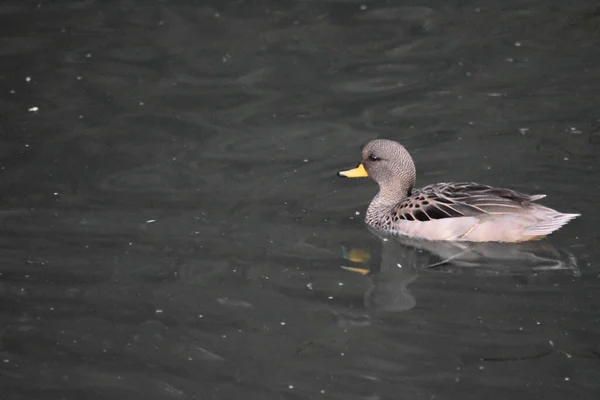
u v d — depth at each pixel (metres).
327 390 10.69
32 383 10.86
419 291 12.49
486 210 13.59
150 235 13.62
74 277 12.69
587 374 10.73
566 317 11.69
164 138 16.28
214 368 11.08
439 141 15.90
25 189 14.77
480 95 17.17
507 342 11.30
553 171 14.82
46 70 18.33
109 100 17.42
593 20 19.53
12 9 20.44
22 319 11.88
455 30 19.45
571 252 13.09
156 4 20.66
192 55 18.89
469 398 10.48
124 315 11.97
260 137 16.30
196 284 12.56
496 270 12.95
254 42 19.30
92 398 10.64
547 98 16.92
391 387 10.70
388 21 19.91
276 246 13.44
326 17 20.11
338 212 14.41
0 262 12.96
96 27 19.84
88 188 14.83
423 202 14.05
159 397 10.66
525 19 19.72
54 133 16.34
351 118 16.78
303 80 18.05
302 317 11.93
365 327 11.71
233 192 14.74
